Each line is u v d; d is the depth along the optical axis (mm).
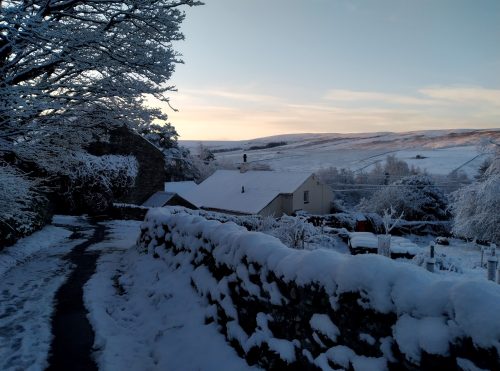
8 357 5156
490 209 24062
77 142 13172
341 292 3322
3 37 8789
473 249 25922
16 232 13469
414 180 40531
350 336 3256
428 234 36250
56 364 4961
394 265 3127
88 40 9477
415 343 2643
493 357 2188
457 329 2408
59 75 10695
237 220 20828
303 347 3791
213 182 46938
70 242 15922
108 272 9961
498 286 2523
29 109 8914
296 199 38656
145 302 7043
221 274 5699
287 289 4043
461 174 65312
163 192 36281
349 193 63938
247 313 4746
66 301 7531
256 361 4309
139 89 11016
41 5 9508
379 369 2936
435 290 2662
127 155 33812
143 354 5266
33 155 11492
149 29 10727
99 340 5590
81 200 28125
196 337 5215
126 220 27156
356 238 21094
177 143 67250
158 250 9281
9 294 8039
